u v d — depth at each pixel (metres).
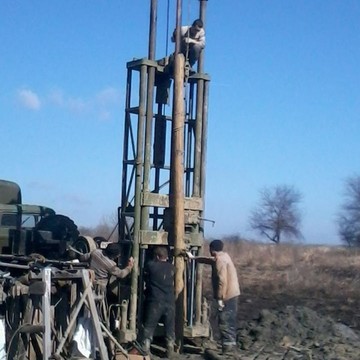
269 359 12.48
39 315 11.06
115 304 12.28
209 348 13.05
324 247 56.59
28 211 14.14
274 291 25.48
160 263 12.22
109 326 12.14
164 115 13.57
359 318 19.20
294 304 21.98
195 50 13.31
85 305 11.27
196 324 13.11
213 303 17.72
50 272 10.95
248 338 13.62
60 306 11.40
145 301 12.37
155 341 13.10
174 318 12.50
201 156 13.42
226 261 12.63
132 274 12.44
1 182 14.57
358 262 39.34
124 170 13.11
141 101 12.68
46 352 10.62
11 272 12.21
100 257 12.05
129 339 12.08
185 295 12.95
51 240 13.51
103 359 10.91
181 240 12.64
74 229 14.02
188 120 13.48
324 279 28.52
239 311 20.12
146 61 12.71
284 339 13.73
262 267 37.78
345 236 81.31
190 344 13.21
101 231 30.28
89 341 11.14
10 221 13.84
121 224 13.05
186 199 13.10
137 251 12.52
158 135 13.50
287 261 40.81
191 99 13.55
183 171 12.73
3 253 13.41
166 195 12.88
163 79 13.46
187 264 13.07
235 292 12.65
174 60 12.80
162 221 13.23
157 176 13.52
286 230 95.25
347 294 24.61
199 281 13.22
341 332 14.39
